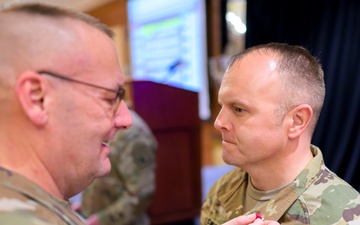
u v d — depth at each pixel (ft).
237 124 2.56
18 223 1.51
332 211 2.37
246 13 9.70
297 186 2.52
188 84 13.00
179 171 7.40
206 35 12.31
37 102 1.75
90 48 1.87
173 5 13.09
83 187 2.09
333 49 7.34
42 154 1.83
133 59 15.20
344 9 7.16
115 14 16.05
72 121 1.86
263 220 2.41
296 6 8.21
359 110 7.03
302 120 2.55
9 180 1.72
